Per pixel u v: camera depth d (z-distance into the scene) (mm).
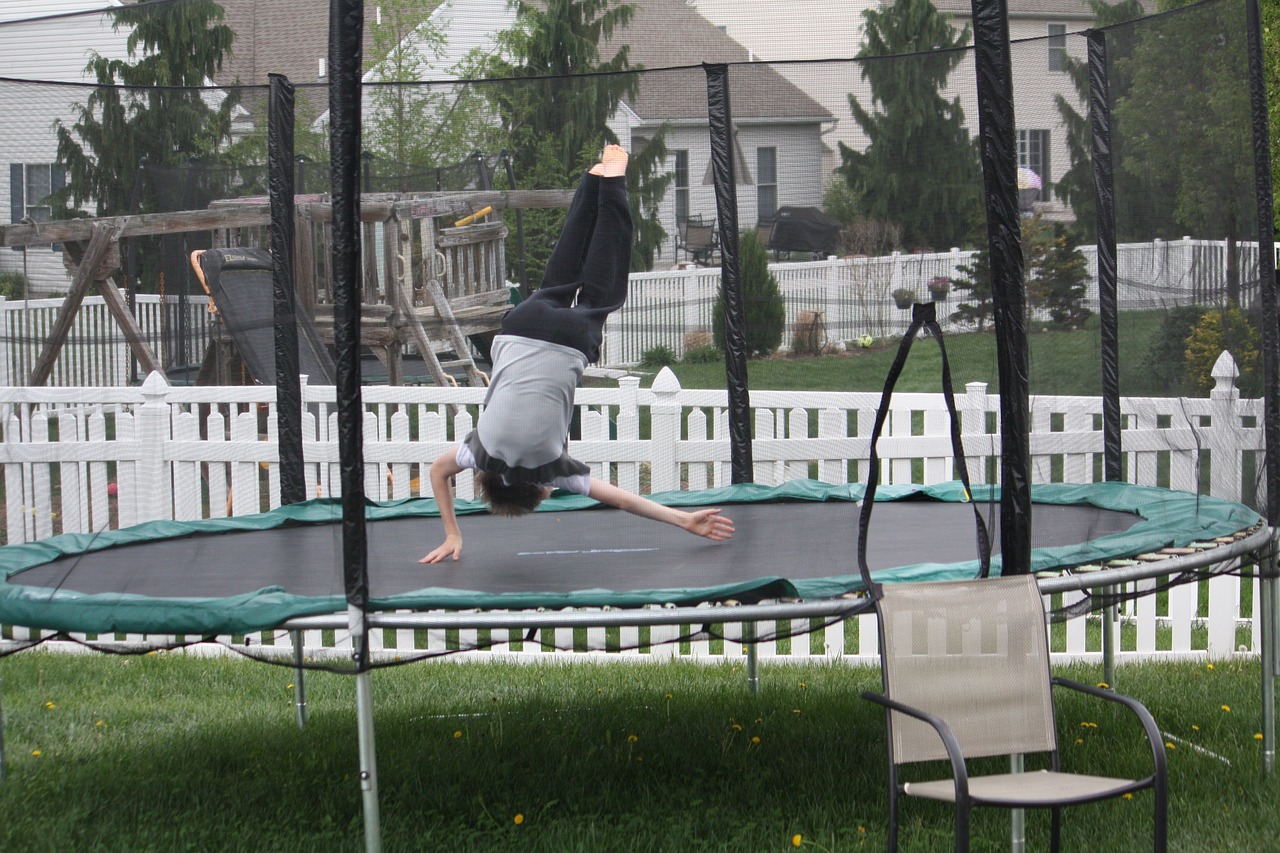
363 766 3742
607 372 7086
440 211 7215
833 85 6656
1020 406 4000
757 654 6613
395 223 7270
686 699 6082
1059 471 7809
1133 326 6332
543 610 3994
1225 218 5406
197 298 6770
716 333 7082
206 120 6707
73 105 6305
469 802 4688
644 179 6992
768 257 6832
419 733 5633
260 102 6805
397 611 3961
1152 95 5984
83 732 5734
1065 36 6477
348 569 3785
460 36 9656
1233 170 5320
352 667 3793
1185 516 5176
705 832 4402
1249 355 5234
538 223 7117
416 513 6621
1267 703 4902
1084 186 6543
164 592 4672
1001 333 3969
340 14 3621
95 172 6375
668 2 10273
